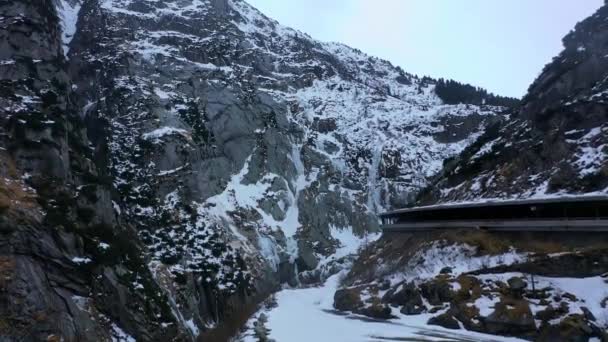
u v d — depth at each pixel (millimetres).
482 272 36188
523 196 42594
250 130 74375
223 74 77125
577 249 33594
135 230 39719
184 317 34188
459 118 104188
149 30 81312
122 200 45094
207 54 81312
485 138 61625
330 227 75438
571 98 48219
